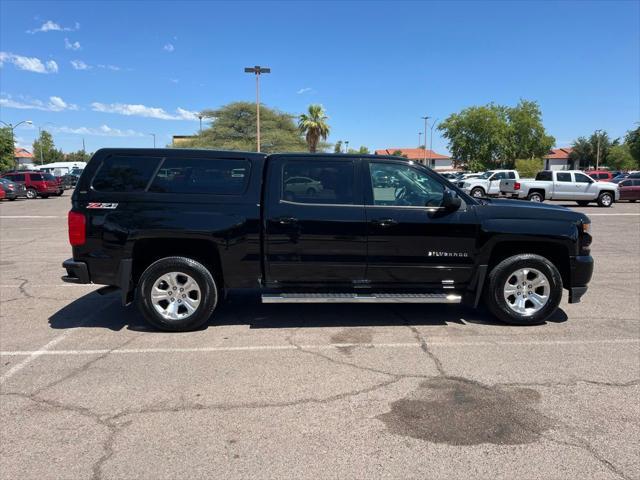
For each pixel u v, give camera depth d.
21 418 3.47
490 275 5.51
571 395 3.82
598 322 5.72
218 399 3.76
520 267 5.47
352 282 5.38
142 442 3.16
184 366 4.40
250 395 3.83
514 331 5.39
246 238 5.22
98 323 5.69
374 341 5.06
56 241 12.47
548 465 2.91
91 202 5.19
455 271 5.41
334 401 3.73
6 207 24.31
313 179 5.34
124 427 3.35
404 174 5.40
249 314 6.03
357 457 3.00
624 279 8.07
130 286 5.31
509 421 3.43
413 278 5.40
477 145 64.38
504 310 5.51
